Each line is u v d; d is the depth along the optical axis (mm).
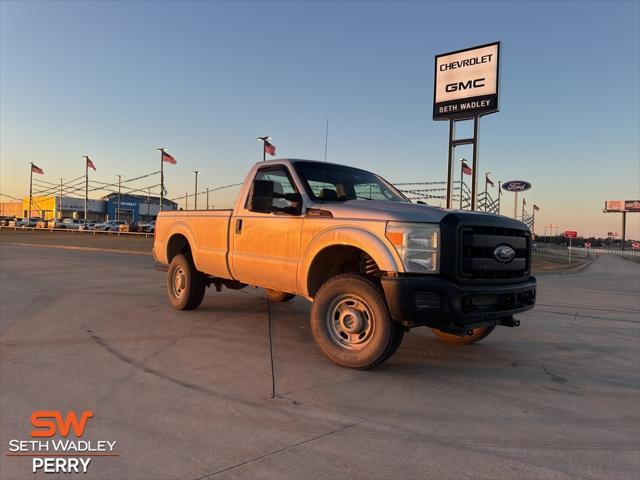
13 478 2781
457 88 20656
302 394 4230
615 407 4227
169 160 56406
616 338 7262
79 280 12117
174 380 4508
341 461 3043
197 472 2865
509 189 40406
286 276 5691
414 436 3457
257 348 5707
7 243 33094
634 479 2941
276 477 2826
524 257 5301
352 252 5422
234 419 3650
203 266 7238
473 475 2922
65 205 110500
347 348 4996
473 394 4430
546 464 3105
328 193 5746
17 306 8211
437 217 4613
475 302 4645
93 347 5613
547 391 4609
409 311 4484
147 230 60812
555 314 9547
